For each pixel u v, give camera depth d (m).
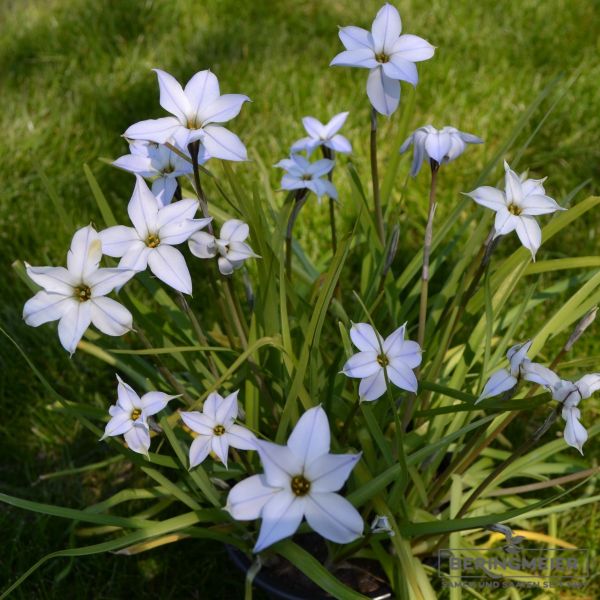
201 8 0.79
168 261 0.28
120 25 0.77
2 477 0.46
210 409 0.31
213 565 0.41
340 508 0.25
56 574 0.41
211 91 0.30
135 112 0.67
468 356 0.38
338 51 0.72
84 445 0.47
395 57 0.32
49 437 0.47
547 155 0.60
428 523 0.33
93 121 0.66
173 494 0.36
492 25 0.74
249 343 0.35
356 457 0.26
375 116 0.36
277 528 0.25
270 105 0.66
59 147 0.64
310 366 0.35
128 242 0.29
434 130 0.32
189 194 0.43
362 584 0.37
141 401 0.31
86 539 0.42
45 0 0.82
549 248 0.54
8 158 0.62
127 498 0.38
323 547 0.38
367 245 0.40
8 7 0.82
